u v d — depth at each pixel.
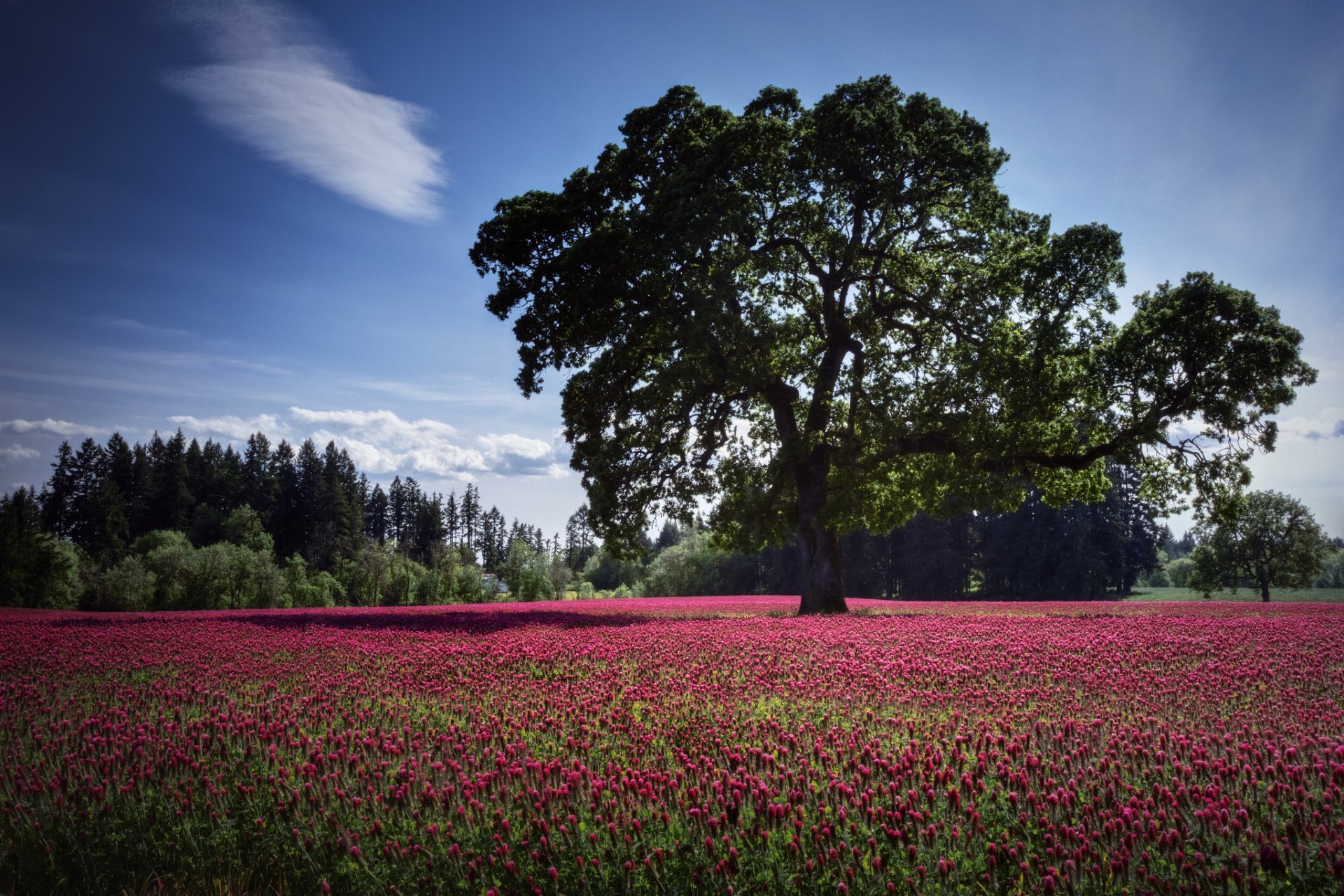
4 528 90.81
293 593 87.44
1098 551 83.12
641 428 28.31
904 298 31.05
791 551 95.06
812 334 32.94
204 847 5.96
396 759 7.30
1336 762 6.35
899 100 28.36
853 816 5.55
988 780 6.29
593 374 28.42
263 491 138.62
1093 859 4.77
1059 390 27.22
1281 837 5.02
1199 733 7.67
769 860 5.06
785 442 27.89
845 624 20.33
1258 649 13.98
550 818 5.68
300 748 7.80
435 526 156.62
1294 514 70.56
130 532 125.25
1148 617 23.91
